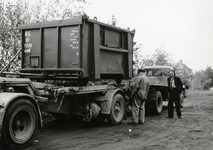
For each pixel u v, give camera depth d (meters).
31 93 6.37
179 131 7.79
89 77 7.88
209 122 9.50
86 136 7.04
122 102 9.31
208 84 52.53
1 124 5.13
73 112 8.02
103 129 8.11
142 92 9.07
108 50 8.88
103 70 8.59
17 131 5.62
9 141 5.30
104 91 8.67
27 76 7.90
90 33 7.90
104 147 5.86
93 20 7.88
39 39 8.20
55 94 6.70
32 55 8.32
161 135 7.21
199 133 7.48
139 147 5.88
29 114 5.76
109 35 8.97
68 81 8.63
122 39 9.74
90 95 8.58
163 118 10.64
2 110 5.17
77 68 7.51
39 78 8.16
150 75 14.34
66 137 6.88
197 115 11.46
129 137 6.95
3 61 10.95
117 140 6.58
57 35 7.83
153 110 11.59
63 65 7.77
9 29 11.22
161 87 12.62
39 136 6.96
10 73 6.88
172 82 10.66
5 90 5.93
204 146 6.00
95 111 8.34
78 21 7.48
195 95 29.17
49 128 8.21
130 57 10.21
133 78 10.38
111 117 8.66
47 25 7.98
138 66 18.59
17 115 5.59
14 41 11.41
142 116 9.21
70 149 5.66
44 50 8.11
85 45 7.64
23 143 5.57
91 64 7.91
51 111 7.36
